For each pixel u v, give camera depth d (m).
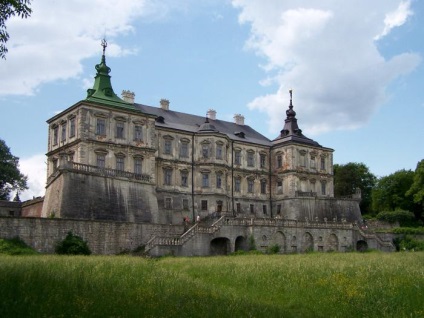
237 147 93.62
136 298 21.33
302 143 96.94
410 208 110.19
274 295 28.64
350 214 99.75
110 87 77.19
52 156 77.38
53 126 78.31
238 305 22.88
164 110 91.81
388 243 86.06
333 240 80.12
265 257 52.53
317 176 98.31
